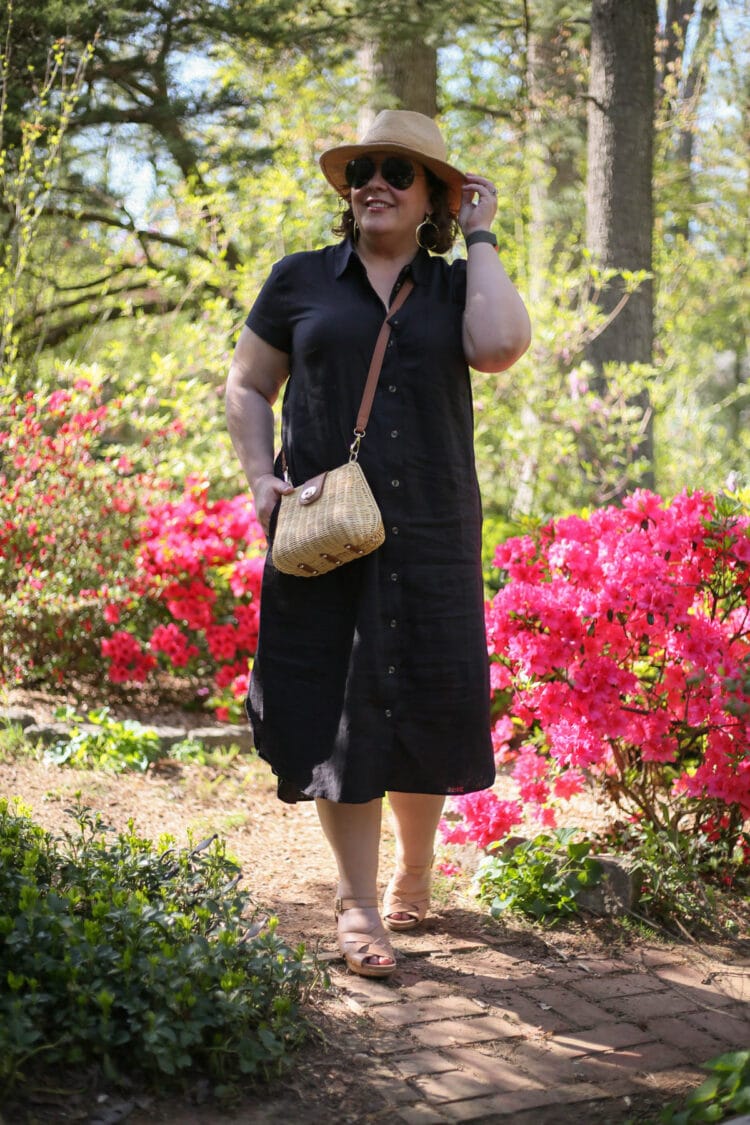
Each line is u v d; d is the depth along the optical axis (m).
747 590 3.67
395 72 9.39
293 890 3.49
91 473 6.06
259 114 10.09
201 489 6.42
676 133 15.16
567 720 3.55
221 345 7.46
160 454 6.63
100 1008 2.33
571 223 11.54
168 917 2.55
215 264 8.50
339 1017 2.67
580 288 8.53
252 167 9.78
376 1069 2.46
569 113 11.51
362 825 2.97
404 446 2.87
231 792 4.70
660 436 11.75
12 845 2.93
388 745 2.87
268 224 8.15
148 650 6.15
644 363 8.14
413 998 2.80
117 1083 2.27
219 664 6.33
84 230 9.37
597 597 3.53
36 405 6.19
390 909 3.25
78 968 2.34
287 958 2.67
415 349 2.89
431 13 8.79
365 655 2.84
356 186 2.96
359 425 2.86
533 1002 2.84
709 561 3.64
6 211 7.89
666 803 4.06
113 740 5.00
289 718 2.92
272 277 3.08
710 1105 2.23
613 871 3.40
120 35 9.18
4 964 2.41
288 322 3.02
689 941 3.28
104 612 5.97
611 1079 2.50
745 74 14.61
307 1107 2.29
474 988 2.89
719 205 14.64
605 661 3.49
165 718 5.95
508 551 3.98
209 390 7.51
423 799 3.10
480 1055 2.56
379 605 2.85
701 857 3.74
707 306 15.03
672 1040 2.69
